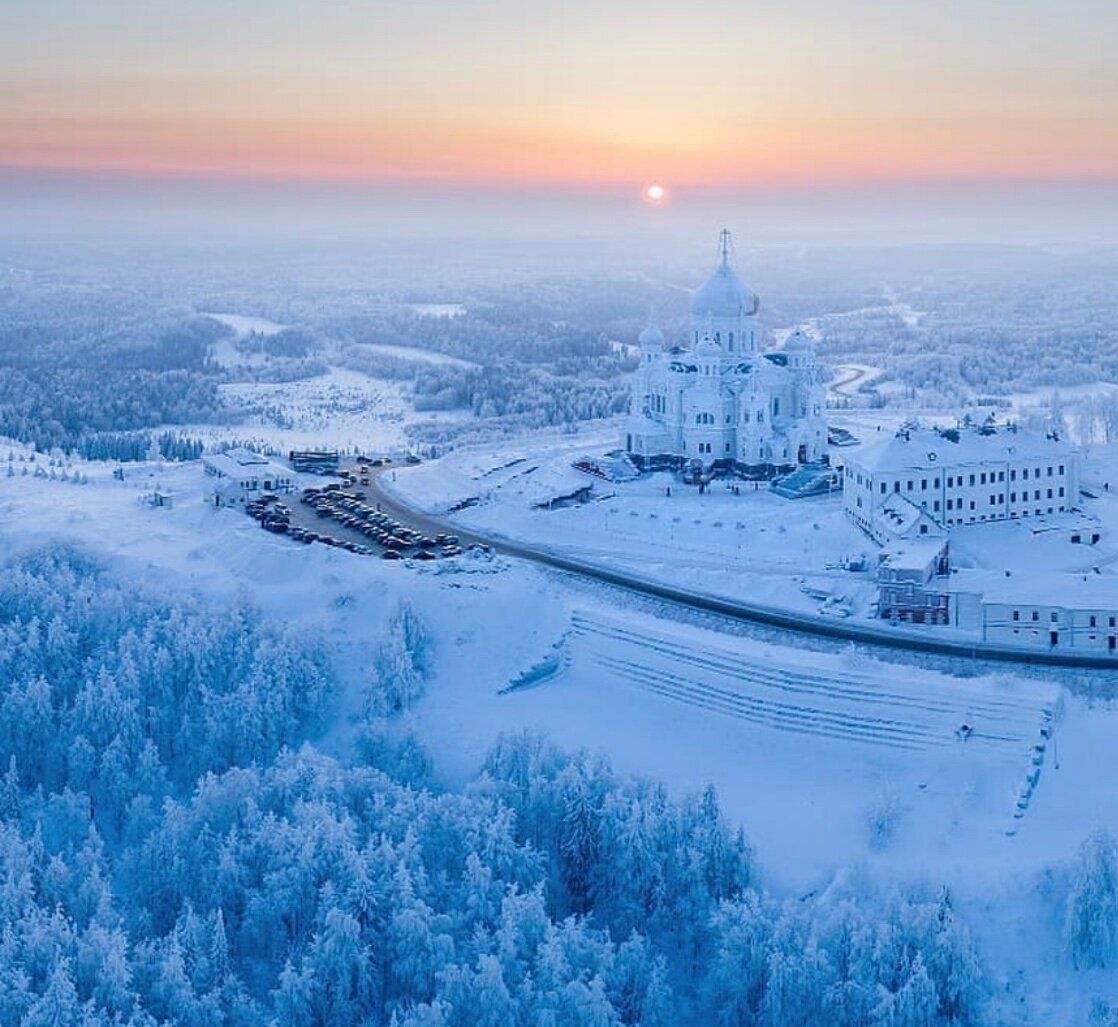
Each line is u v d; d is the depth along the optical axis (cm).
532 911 16000
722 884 17175
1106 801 18225
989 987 15550
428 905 16462
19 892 16338
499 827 17275
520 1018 14888
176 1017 15188
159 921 17375
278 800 18612
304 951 16412
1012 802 18600
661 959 16012
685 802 17825
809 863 17850
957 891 16625
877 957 15188
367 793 18862
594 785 18275
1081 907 15725
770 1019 15225
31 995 14812
